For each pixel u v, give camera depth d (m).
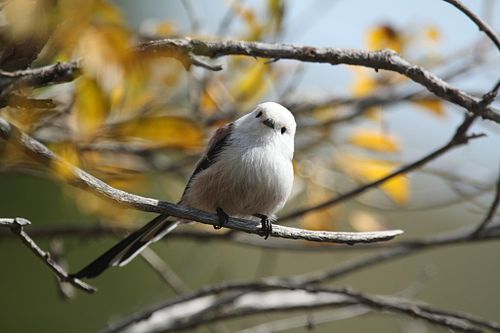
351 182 11.77
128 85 7.20
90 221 15.55
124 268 16.48
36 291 15.93
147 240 9.20
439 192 11.99
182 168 11.35
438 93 8.20
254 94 10.70
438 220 22.31
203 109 10.70
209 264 16.12
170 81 9.77
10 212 15.25
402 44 11.23
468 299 21.52
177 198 12.74
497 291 21.72
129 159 11.12
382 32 11.20
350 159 11.12
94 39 5.35
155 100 9.77
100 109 7.62
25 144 6.77
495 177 11.75
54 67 6.64
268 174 9.22
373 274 21.39
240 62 10.61
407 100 11.45
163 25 10.73
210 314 10.51
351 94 11.49
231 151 9.27
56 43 5.47
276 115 9.43
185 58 7.62
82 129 8.34
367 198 12.40
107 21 6.26
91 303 16.16
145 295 16.16
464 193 11.70
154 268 11.05
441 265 21.98
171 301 9.90
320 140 11.28
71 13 5.09
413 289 12.64
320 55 8.05
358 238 7.68
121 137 9.48
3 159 9.04
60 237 11.18
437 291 21.59
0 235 10.63
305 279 10.55
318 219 11.09
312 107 11.42
